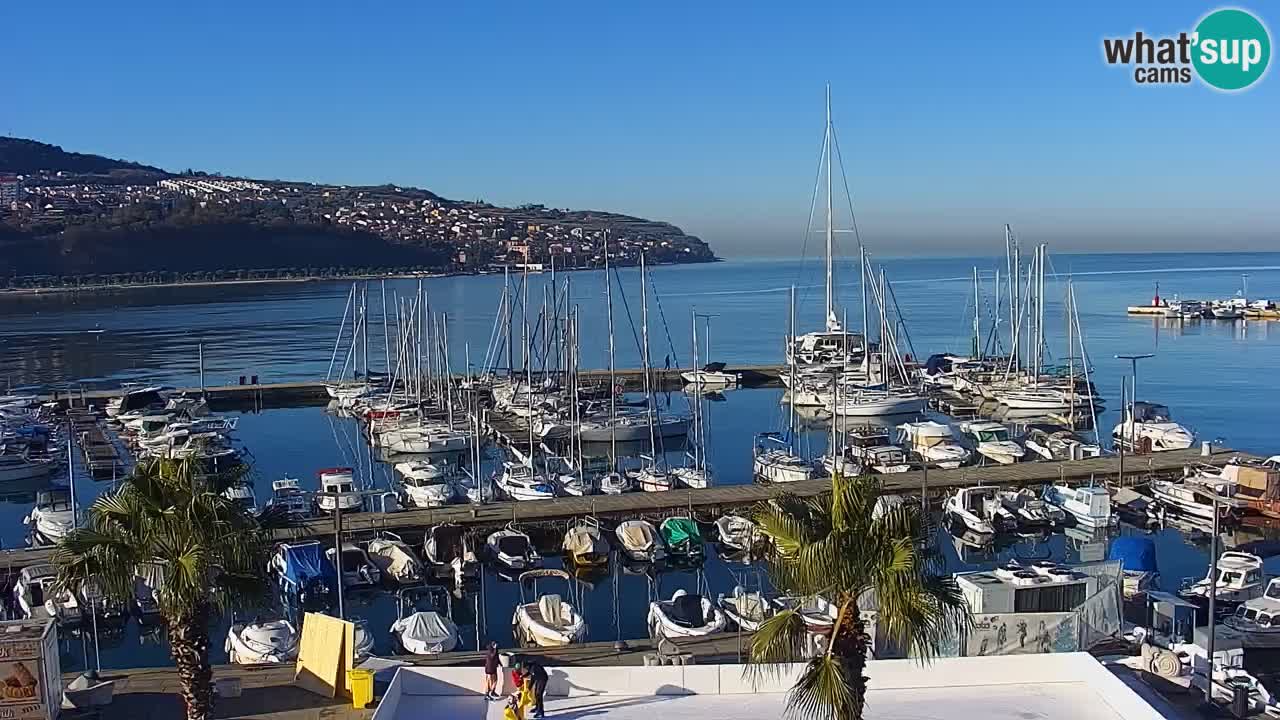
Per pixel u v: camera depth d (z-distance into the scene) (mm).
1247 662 33875
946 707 20594
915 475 63594
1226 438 77562
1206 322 168250
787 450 73312
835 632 15852
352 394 104625
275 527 19781
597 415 84000
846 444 75125
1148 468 62719
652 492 60438
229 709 25047
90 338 164625
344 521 54500
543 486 60406
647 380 87188
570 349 97250
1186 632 33375
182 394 99312
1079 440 76375
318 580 46031
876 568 15180
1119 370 113938
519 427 85312
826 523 15898
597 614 44344
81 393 100312
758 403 102688
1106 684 20875
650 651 33125
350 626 25719
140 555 18375
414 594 47156
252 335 170000
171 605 18266
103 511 18609
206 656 18938
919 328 175000
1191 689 25016
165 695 26797
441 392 99062
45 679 24453
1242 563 43031
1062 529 54969
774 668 21312
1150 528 55125
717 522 54594
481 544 52562
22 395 103500
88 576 18062
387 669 27391
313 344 157000
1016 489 60688
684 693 21422
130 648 40625
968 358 116562
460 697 21609
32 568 45844
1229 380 106062
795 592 15859
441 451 79688
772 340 164000
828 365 106938
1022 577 27172
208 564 18203
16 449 74312
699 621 37875
